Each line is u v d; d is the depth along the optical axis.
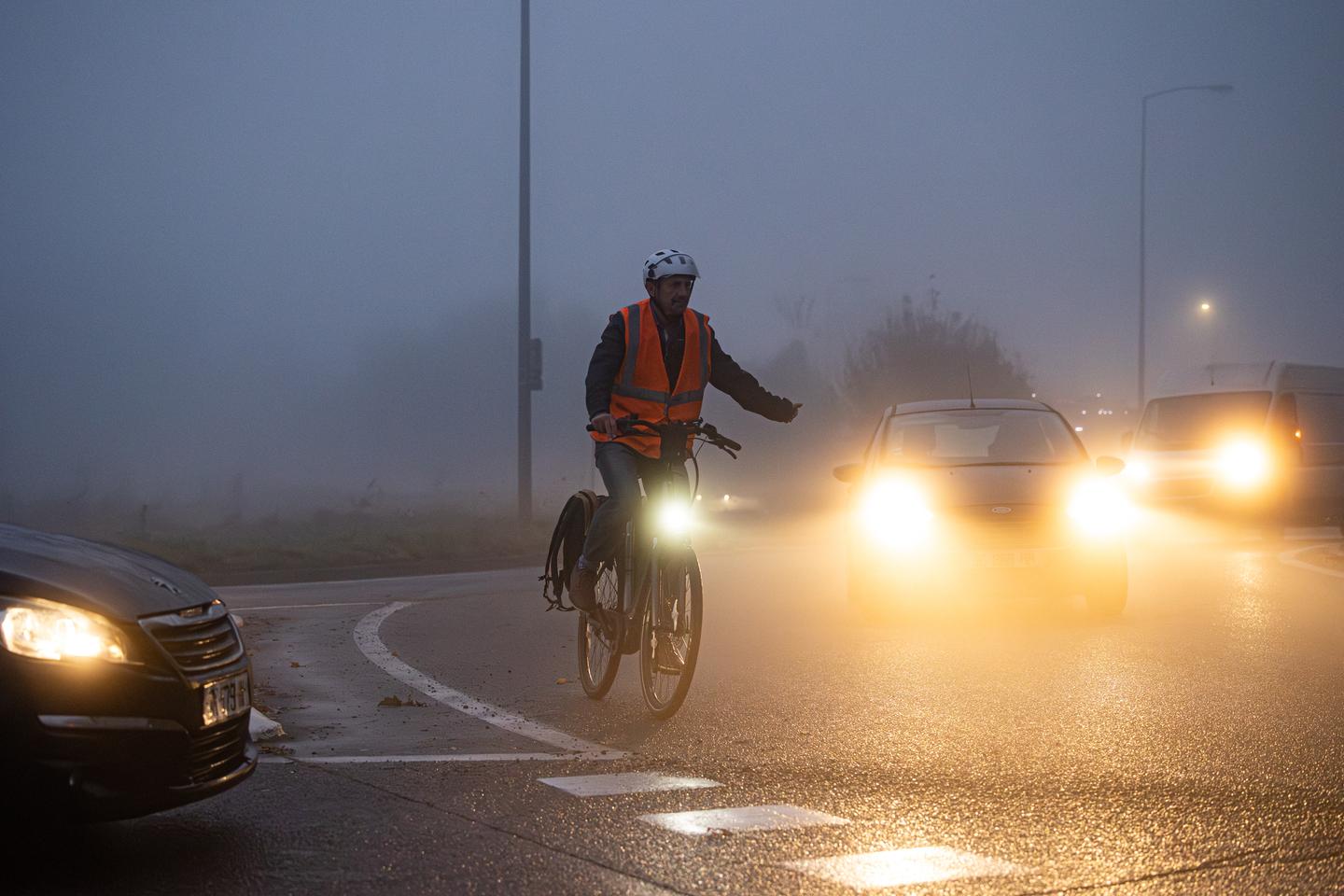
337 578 33.91
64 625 7.09
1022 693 13.23
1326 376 37.72
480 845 8.07
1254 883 7.27
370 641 18.22
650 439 12.44
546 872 7.52
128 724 7.16
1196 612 19.70
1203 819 8.55
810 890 7.17
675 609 12.27
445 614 21.62
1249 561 28.38
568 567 13.38
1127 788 9.39
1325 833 8.21
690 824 8.51
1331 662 15.10
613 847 8.01
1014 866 7.57
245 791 9.46
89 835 8.29
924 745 10.89
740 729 11.72
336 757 10.67
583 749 10.96
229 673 7.85
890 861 7.68
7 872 7.53
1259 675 14.23
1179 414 37.78
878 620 19.55
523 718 12.51
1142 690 13.35
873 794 9.27
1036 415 21.16
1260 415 36.25
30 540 7.82
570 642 18.09
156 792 7.29
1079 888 7.19
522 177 44.53
